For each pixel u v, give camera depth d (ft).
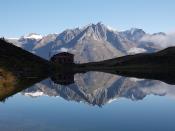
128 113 226.79
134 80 553.64
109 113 225.76
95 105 279.08
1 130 155.02
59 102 296.30
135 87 463.42
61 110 240.12
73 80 549.95
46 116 205.67
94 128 166.30
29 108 245.65
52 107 257.75
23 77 484.74
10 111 224.74
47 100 309.63
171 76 624.18
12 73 473.26
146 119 199.11
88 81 548.72
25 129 158.61
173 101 311.68
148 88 440.86
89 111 236.43
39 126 167.63
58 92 387.34
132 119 198.59
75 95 368.68
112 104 285.84
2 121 181.47
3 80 406.00
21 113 216.95
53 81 492.95
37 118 195.52
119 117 205.98
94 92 418.72
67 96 352.69
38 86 408.87
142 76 636.89
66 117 203.51
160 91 402.93
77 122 183.83
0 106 247.70
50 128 163.22
